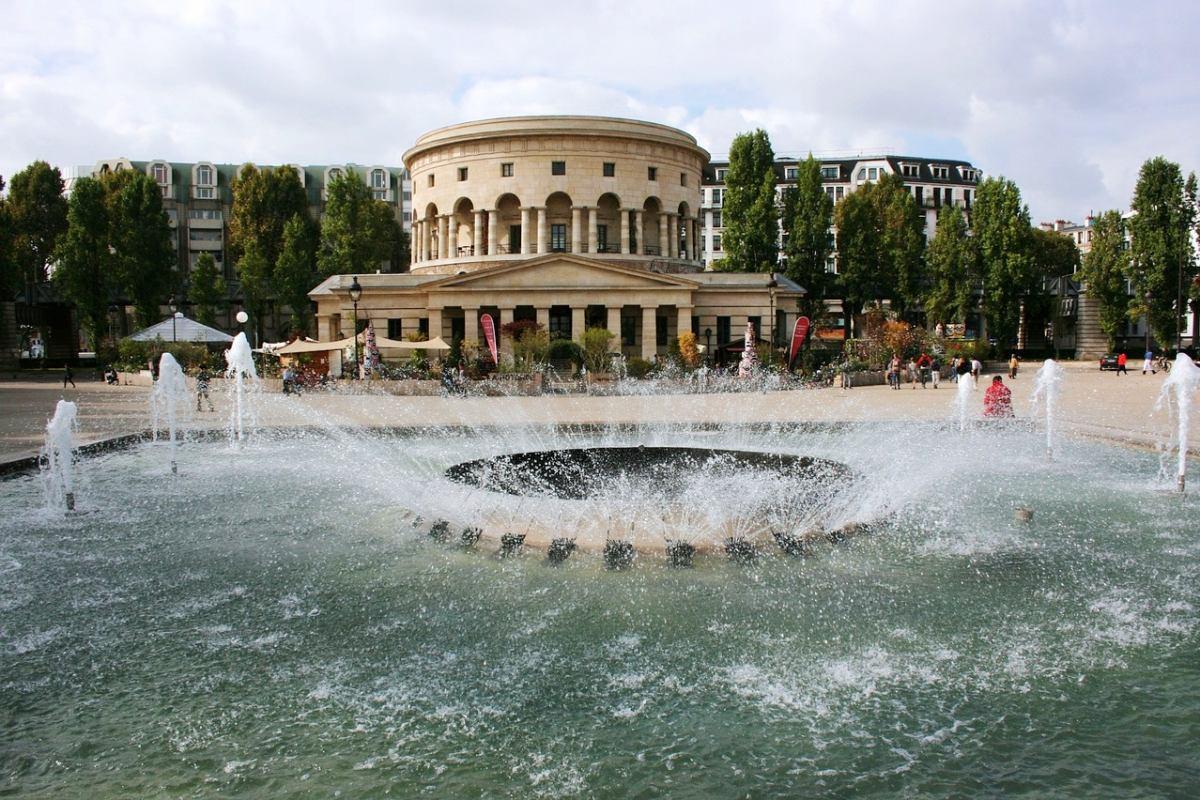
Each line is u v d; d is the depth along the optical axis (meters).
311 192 116.06
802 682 7.49
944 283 76.19
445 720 6.91
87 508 14.59
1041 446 20.98
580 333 57.88
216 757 6.37
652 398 38.09
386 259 89.12
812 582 9.98
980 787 5.88
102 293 74.00
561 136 65.62
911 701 7.13
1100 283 69.00
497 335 60.50
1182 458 15.56
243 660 8.14
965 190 114.75
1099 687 7.36
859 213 76.38
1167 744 6.42
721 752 6.37
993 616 9.03
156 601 9.82
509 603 9.41
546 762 6.26
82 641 8.64
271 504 14.82
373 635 8.69
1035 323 80.25
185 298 90.12
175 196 109.12
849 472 13.70
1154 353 73.56
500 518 11.69
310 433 24.41
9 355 66.25
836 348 68.50
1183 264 64.25
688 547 10.59
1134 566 10.84
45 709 7.17
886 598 9.54
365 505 14.60
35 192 83.94
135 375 50.84
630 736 6.61
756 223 71.56
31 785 6.00
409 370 45.88
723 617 8.94
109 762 6.31
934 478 16.44
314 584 10.27
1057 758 6.25
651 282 59.66
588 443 21.66
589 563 10.48
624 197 66.88
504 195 66.94
